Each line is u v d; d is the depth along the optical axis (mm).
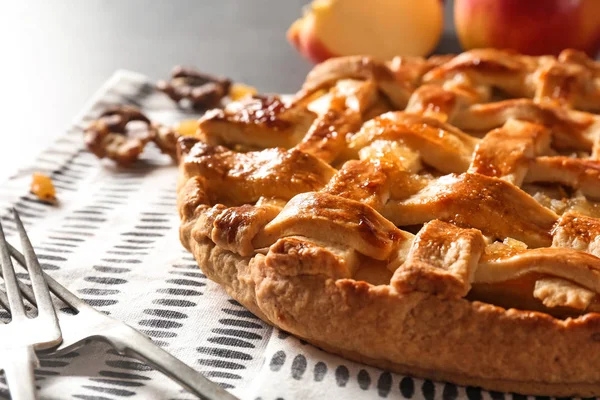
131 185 545
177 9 770
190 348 435
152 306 456
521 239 436
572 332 400
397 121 488
